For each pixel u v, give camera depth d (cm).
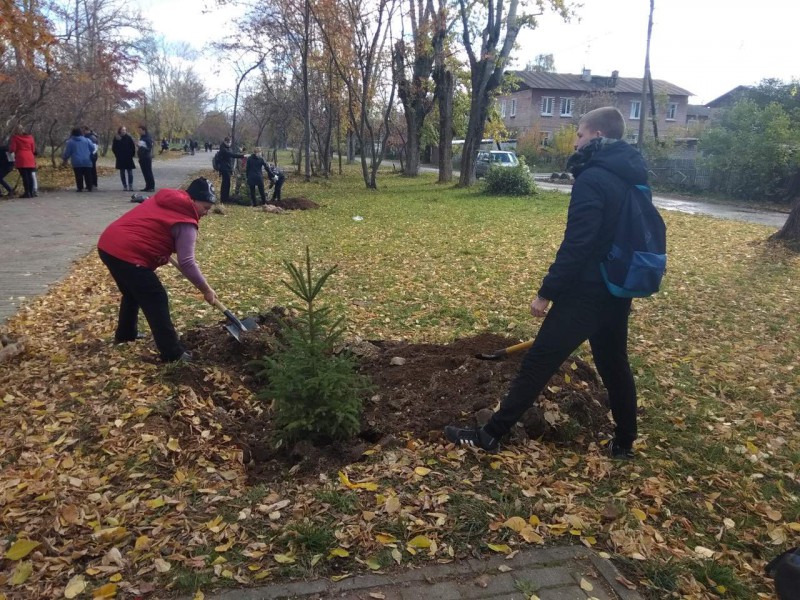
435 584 252
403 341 553
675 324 673
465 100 3584
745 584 265
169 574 254
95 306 666
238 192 1770
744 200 2547
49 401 413
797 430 420
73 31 2198
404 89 3070
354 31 2341
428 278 874
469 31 2461
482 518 294
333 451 360
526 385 338
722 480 349
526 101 5856
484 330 626
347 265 955
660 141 3225
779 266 1017
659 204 2323
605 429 405
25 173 1647
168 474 335
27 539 273
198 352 512
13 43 1199
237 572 255
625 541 282
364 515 292
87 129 1952
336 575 255
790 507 328
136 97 3475
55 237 1080
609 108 335
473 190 2455
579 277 324
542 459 359
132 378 440
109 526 284
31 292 721
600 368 361
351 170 4131
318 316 378
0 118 1888
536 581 255
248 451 376
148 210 468
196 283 485
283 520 292
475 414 389
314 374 363
